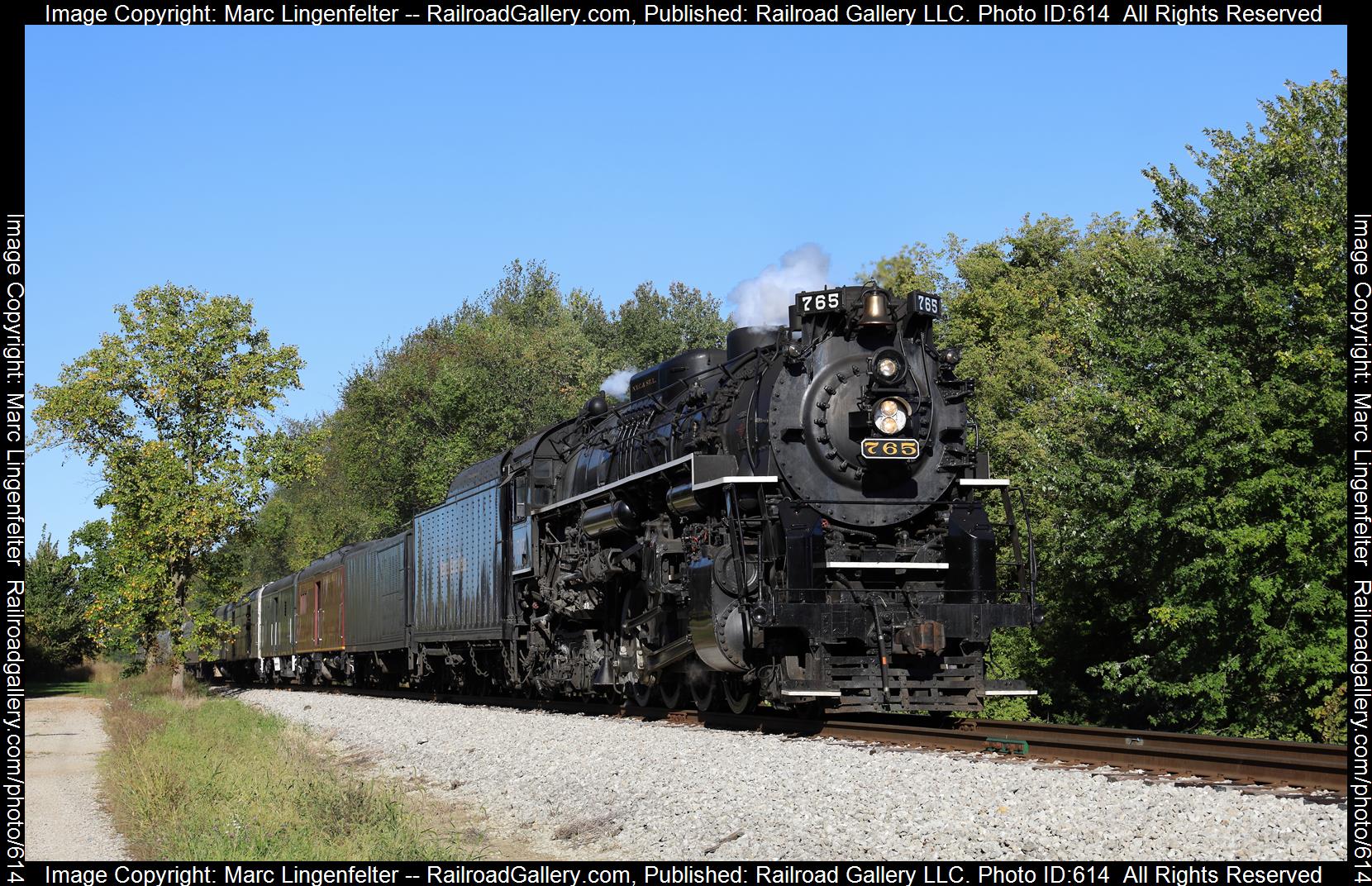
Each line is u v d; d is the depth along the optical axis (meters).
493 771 13.30
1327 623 17.41
